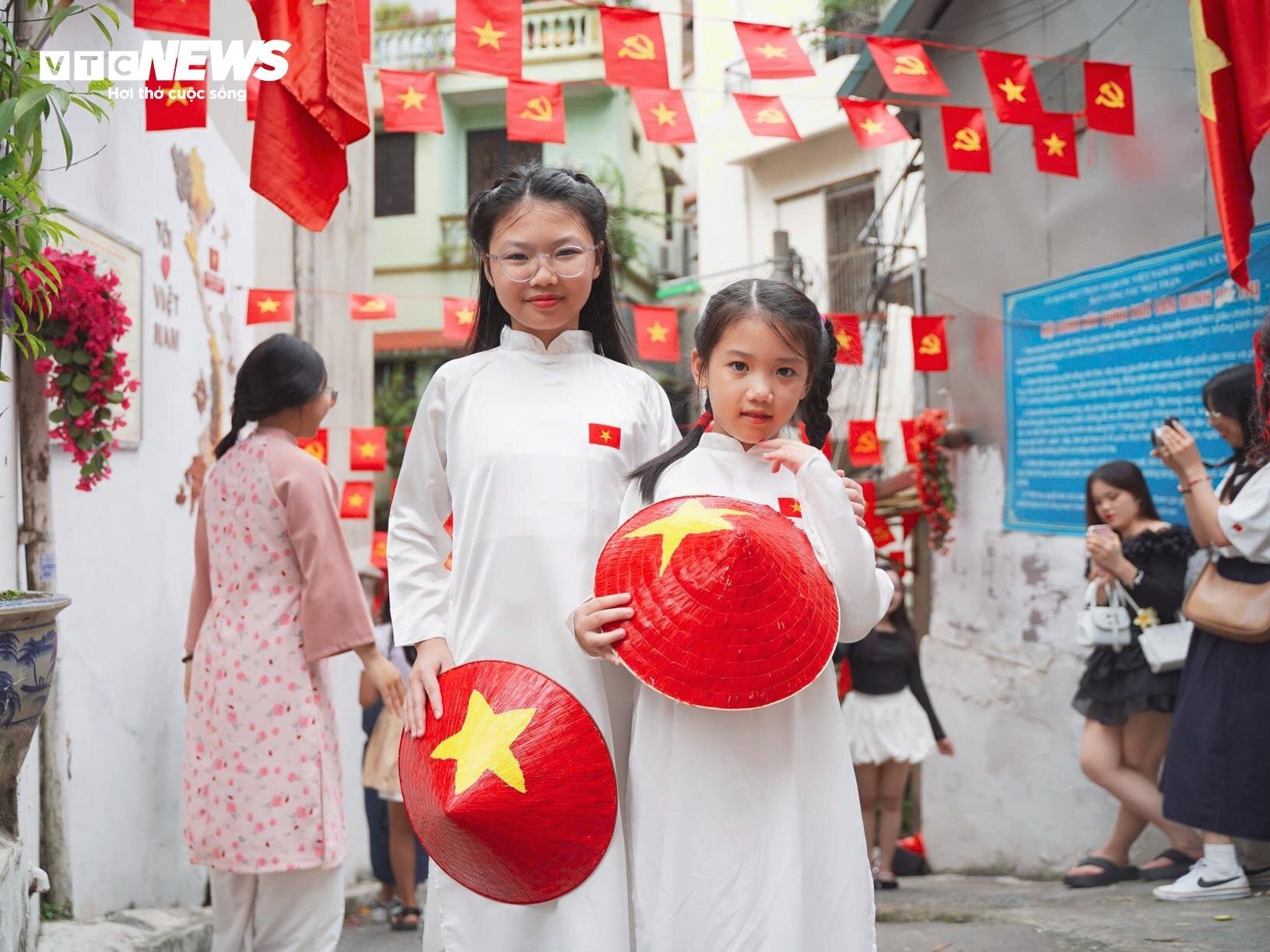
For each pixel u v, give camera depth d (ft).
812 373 7.84
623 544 7.42
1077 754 19.16
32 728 9.13
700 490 7.93
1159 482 16.96
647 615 7.10
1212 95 12.87
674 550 7.20
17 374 10.80
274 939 11.37
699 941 7.04
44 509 10.86
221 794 11.16
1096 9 18.72
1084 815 19.10
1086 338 18.89
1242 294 15.26
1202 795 13.15
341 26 11.69
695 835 7.13
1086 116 15.21
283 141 11.65
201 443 16.63
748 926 7.00
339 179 11.82
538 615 7.90
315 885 11.32
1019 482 21.02
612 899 7.35
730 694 6.91
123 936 11.42
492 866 7.39
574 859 7.36
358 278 26.99
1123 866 16.39
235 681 11.23
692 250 63.62
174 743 14.90
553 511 8.02
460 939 7.79
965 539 22.94
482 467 8.14
